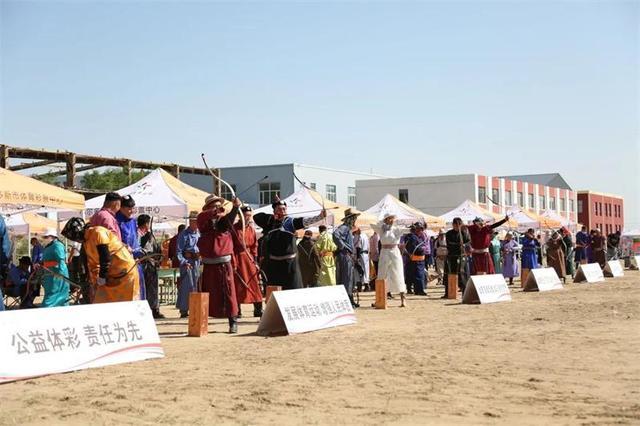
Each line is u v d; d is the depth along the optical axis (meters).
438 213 61.41
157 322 13.55
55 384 7.16
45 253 14.10
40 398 6.48
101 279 9.73
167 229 29.56
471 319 13.23
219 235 11.21
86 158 31.55
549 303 16.58
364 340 10.23
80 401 6.33
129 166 33.56
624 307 15.19
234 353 9.08
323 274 16.14
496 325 12.12
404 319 13.40
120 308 8.62
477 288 17.02
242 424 5.45
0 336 7.37
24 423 5.60
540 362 8.16
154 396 6.48
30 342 7.59
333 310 12.16
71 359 7.88
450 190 61.16
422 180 62.00
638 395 6.34
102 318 8.38
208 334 11.21
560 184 87.25
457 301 18.19
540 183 86.12
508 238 26.58
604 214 93.50
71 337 7.98
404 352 9.00
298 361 8.34
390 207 28.77
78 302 13.67
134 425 5.48
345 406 6.00
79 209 15.60
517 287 24.06
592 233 34.19
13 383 7.23
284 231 13.43
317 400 6.23
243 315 15.02
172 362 8.41
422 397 6.31
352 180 65.38
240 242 12.09
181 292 14.67
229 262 11.29
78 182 66.06
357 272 18.81
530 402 6.09
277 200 13.61
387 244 16.61
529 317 13.37
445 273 20.58
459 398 6.27
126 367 8.09
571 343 9.70
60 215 22.94
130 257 9.94
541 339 10.15
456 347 9.44
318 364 8.12
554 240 26.52
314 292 11.91
